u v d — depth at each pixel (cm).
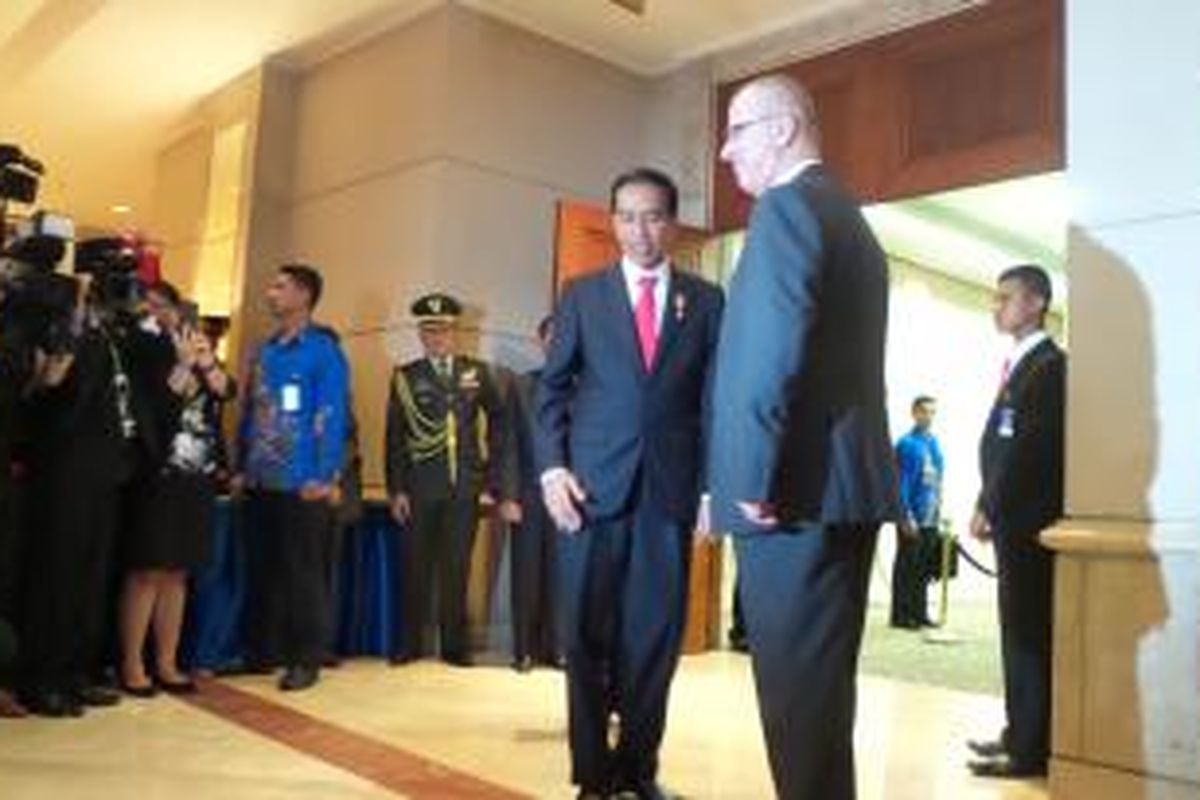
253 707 387
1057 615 269
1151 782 250
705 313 270
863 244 194
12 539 360
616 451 262
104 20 623
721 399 183
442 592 513
